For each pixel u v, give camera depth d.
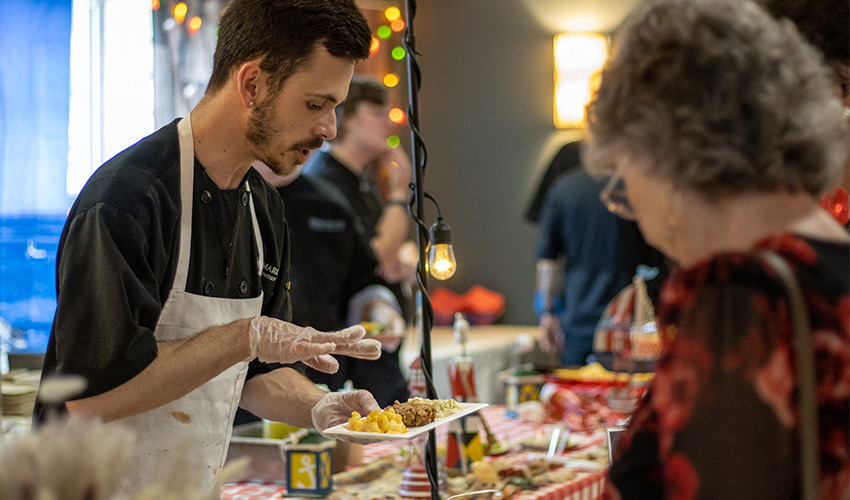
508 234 6.07
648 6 0.86
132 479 1.50
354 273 3.25
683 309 0.78
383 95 3.64
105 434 0.72
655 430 0.82
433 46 6.18
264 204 1.74
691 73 0.79
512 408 2.97
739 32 0.80
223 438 1.62
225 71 1.52
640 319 2.92
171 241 1.51
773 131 0.77
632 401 2.82
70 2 4.43
